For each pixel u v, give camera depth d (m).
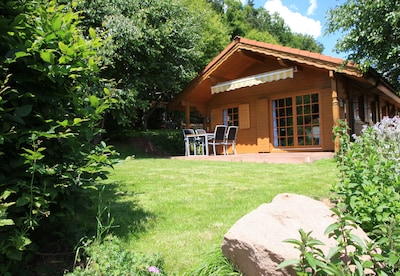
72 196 2.51
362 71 8.55
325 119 10.71
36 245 2.38
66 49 2.27
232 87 11.90
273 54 10.49
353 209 2.40
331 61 9.16
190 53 14.05
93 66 2.59
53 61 2.20
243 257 2.07
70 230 2.81
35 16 2.52
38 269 2.26
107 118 13.69
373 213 2.34
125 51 11.39
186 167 7.59
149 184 5.28
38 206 2.04
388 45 8.16
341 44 8.74
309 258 1.54
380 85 9.95
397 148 3.60
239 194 4.44
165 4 12.85
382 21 7.94
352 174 2.64
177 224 3.24
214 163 8.58
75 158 2.52
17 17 2.10
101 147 2.78
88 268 2.19
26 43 2.14
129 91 11.39
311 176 5.73
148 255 2.37
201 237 2.88
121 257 2.19
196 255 2.53
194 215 3.53
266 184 5.10
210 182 5.39
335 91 9.38
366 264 1.58
